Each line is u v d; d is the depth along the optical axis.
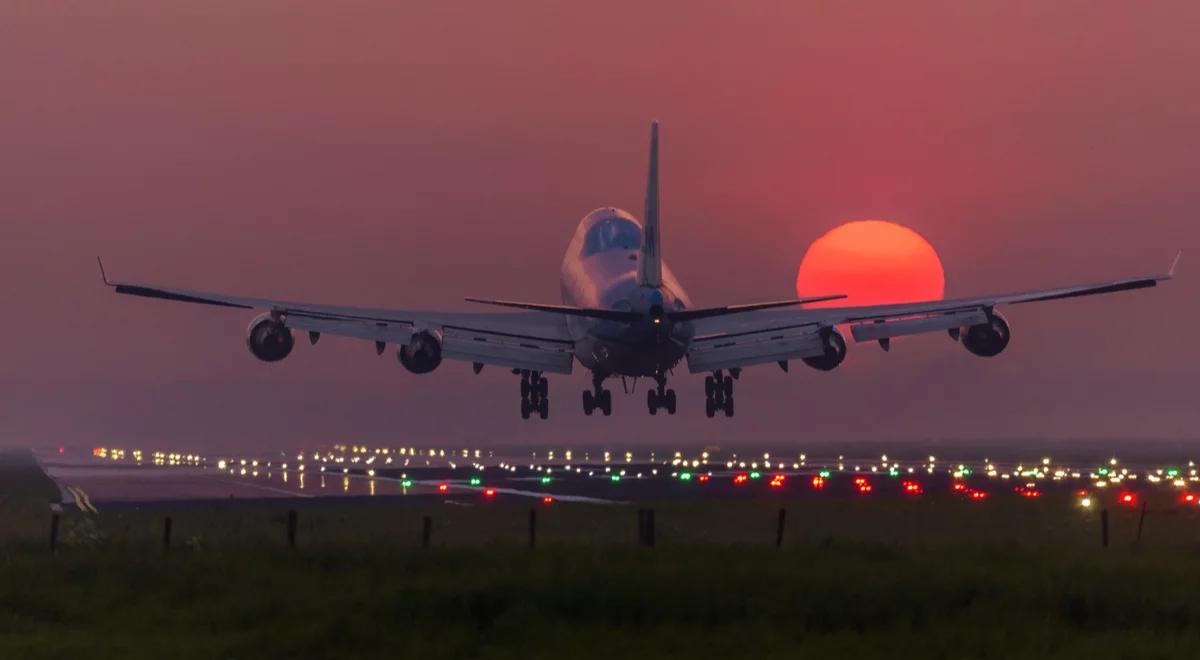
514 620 133.50
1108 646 123.44
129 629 136.38
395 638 127.94
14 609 145.88
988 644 123.62
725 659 120.25
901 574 150.75
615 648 124.00
